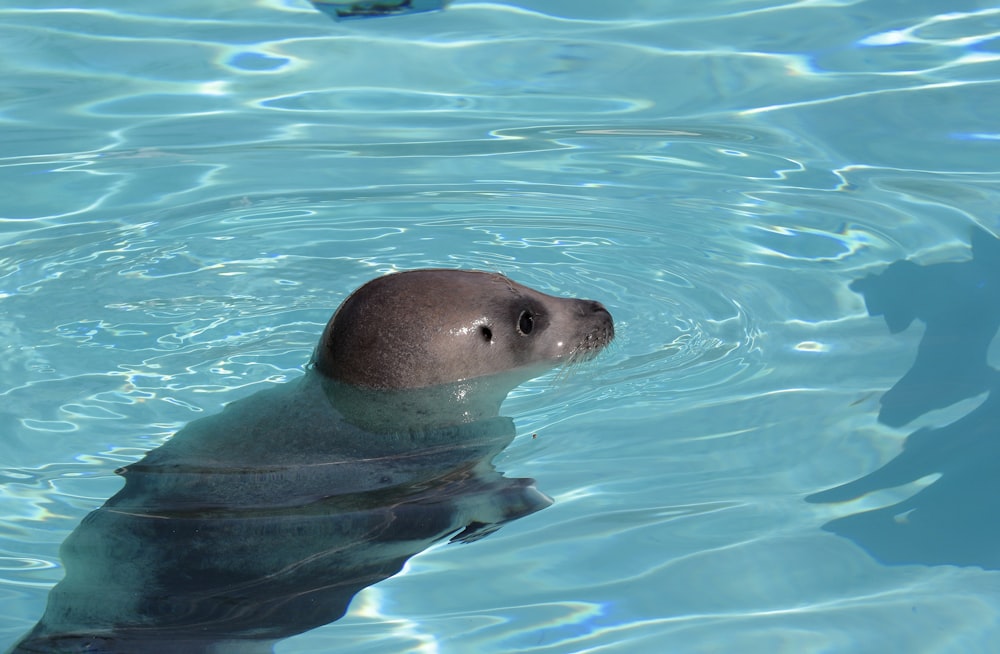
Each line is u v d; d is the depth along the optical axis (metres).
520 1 9.24
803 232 6.09
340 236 6.11
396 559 3.75
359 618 3.50
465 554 3.78
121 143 7.23
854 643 3.39
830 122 7.38
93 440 4.37
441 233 6.14
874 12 8.85
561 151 7.11
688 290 5.55
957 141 7.09
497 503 4.04
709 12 8.98
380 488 4.02
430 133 7.38
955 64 8.02
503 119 7.55
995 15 8.69
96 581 3.56
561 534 3.89
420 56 8.39
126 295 5.49
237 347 5.06
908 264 5.73
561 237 6.08
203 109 7.69
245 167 6.91
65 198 6.52
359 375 4.54
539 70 8.19
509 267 5.76
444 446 4.31
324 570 3.67
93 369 4.87
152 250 5.95
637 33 8.69
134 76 8.12
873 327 5.21
